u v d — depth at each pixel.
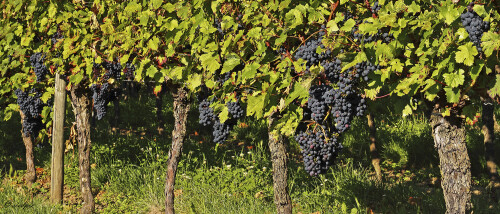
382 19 4.52
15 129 15.70
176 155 7.86
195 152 12.78
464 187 5.11
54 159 9.87
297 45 5.59
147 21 6.81
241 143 14.73
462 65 4.49
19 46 10.35
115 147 12.98
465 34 4.27
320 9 5.09
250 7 5.67
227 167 10.41
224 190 9.58
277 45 5.48
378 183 10.09
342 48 5.05
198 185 9.89
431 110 5.18
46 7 9.59
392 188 9.84
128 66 7.81
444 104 5.02
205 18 6.17
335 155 5.89
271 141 6.67
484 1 4.02
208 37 6.17
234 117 6.38
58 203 9.88
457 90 4.54
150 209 9.29
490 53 4.09
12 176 11.88
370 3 4.82
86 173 9.22
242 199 9.31
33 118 11.00
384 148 13.05
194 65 6.72
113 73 8.60
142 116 17.86
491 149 9.54
